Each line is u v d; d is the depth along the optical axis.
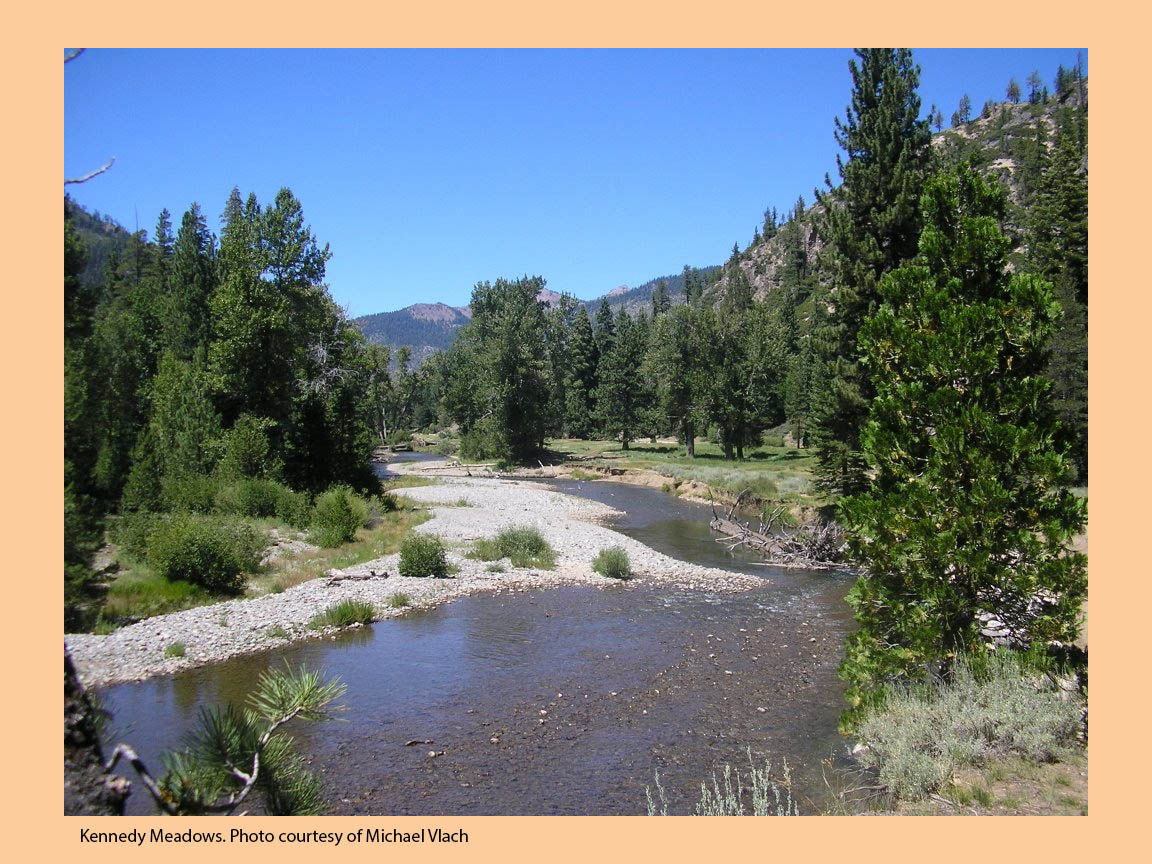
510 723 11.02
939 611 8.88
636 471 56.22
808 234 186.75
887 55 26.98
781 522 31.47
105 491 25.67
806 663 13.84
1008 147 132.38
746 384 69.69
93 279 60.38
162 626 15.75
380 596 19.11
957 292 9.52
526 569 23.09
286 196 36.25
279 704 4.49
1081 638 9.62
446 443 98.19
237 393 33.94
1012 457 8.56
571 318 111.06
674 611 18.08
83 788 3.53
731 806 7.78
